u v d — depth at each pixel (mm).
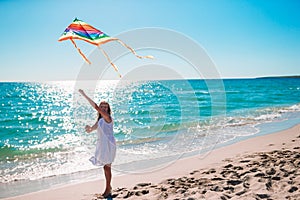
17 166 6836
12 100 40344
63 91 68688
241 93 40625
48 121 18109
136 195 4227
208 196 3916
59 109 27547
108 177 4309
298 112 17328
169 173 5566
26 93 59062
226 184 4395
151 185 4660
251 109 19750
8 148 9453
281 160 5473
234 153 7023
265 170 4883
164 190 4328
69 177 5832
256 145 7879
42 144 10273
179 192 4156
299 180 4391
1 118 19891
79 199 4332
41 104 33719
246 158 6121
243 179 4547
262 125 12273
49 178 5793
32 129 14594
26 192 4875
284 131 10328
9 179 5758
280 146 7395
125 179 5305
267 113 17094
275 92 42375
